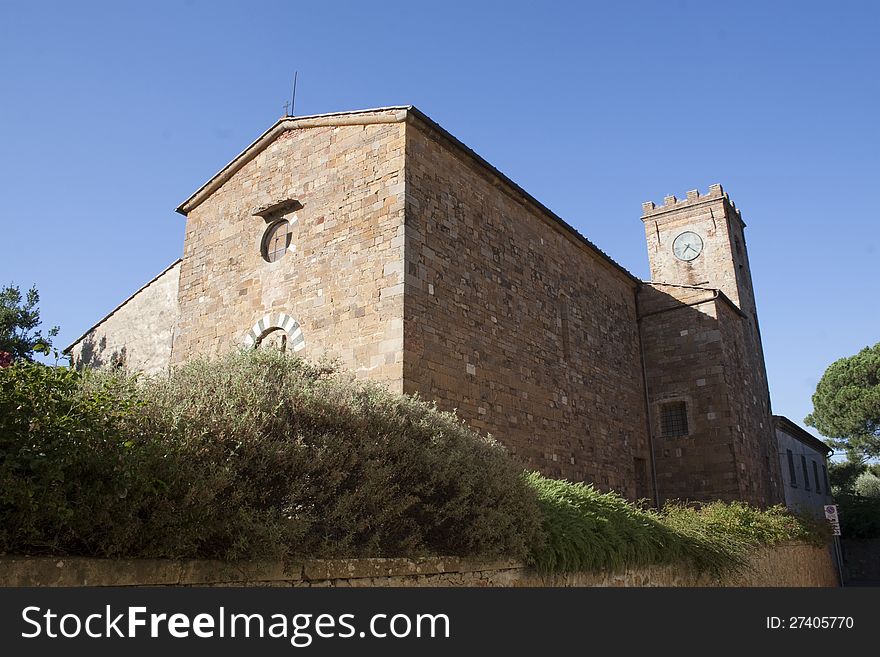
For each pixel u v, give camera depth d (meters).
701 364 24.00
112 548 4.85
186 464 5.45
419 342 14.23
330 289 15.53
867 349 49.47
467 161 17.02
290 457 6.55
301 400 7.43
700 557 13.36
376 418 7.95
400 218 14.72
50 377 4.96
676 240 34.19
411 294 14.33
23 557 4.43
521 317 18.02
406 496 7.48
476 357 15.84
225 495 5.86
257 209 18.12
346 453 7.15
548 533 9.27
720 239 33.03
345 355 14.68
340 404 7.79
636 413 23.67
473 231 16.81
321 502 6.73
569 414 19.27
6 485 4.38
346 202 15.93
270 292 16.91
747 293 33.62
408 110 15.30
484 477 8.61
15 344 24.88
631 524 11.47
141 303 21.50
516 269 18.27
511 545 8.55
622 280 25.11
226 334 17.61
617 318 23.97
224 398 6.70
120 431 5.31
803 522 22.70
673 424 24.08
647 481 23.42
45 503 4.54
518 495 9.09
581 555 9.66
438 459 8.09
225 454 6.04
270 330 16.56
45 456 4.54
